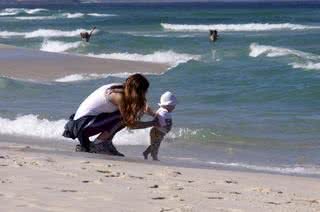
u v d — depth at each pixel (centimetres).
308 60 6488
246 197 1515
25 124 3011
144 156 2269
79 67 6191
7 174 1606
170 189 1534
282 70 5659
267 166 2338
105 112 2173
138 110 2138
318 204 1477
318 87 4438
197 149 2645
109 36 10025
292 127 3181
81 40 9606
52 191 1403
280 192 1638
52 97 4166
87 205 1277
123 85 2161
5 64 6284
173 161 2283
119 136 2733
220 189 1609
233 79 5162
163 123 2202
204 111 3647
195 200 1416
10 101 3938
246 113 3591
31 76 5503
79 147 2216
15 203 1260
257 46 7781
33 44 9931
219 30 14125
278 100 4109
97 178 1619
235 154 2578
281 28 14262
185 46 8900
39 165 1786
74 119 2217
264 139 2897
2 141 2611
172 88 4681
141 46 9025
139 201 1351
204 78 5272
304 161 2467
